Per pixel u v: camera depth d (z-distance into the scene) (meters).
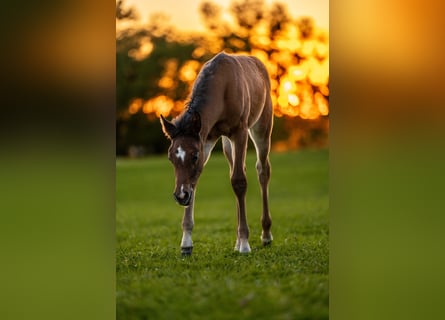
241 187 14.07
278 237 17.39
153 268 12.88
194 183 12.95
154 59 66.38
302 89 46.47
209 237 18.44
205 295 10.57
